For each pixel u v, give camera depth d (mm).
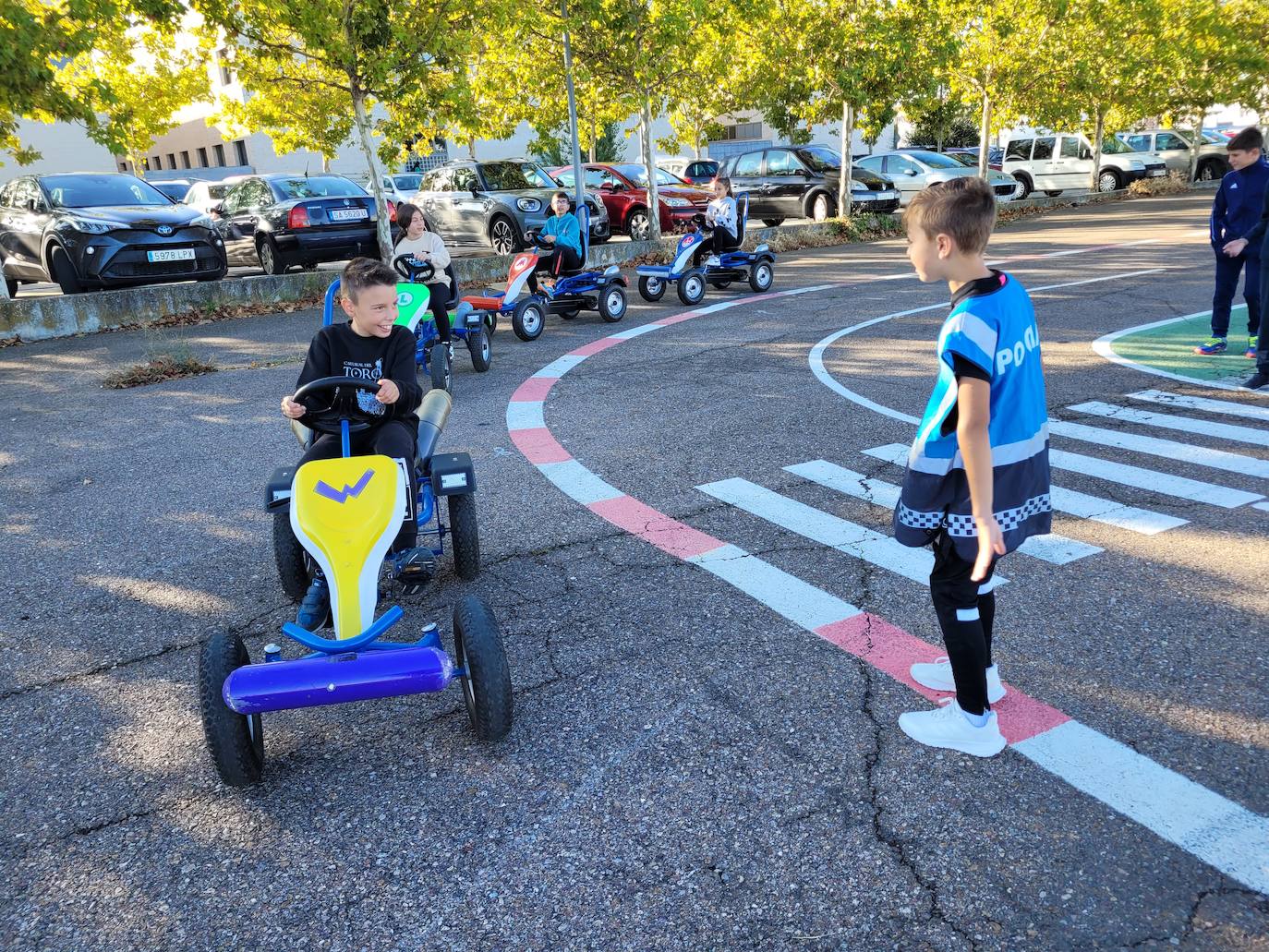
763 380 8562
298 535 3266
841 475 5934
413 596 4480
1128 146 30016
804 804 2910
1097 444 6234
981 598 3143
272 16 13406
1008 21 22719
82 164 38562
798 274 15961
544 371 9438
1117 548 4621
